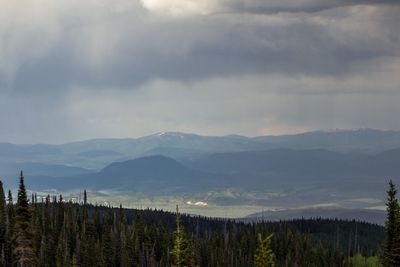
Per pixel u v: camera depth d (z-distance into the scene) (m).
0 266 141.75
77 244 163.12
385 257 62.84
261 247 67.94
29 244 71.75
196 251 182.88
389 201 63.06
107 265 173.75
